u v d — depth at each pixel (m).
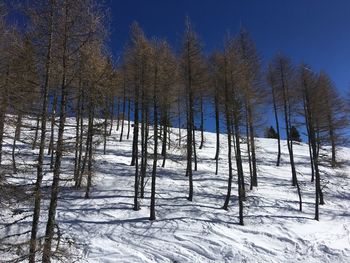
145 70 17.92
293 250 15.59
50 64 9.34
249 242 15.88
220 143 39.34
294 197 23.42
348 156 39.69
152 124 19.77
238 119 19.12
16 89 9.96
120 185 21.36
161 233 16.02
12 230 14.65
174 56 20.09
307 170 31.52
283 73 28.59
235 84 18.70
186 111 23.67
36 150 26.33
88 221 16.48
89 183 19.05
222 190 22.59
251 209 19.97
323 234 17.33
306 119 24.11
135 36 18.64
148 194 20.50
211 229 16.69
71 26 9.45
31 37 9.23
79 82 9.88
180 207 18.97
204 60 20.81
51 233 9.16
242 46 24.27
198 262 14.20
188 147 20.84
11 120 10.89
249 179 25.97
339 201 23.86
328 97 26.88
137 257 14.08
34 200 10.44
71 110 9.86
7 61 10.30
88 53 9.80
